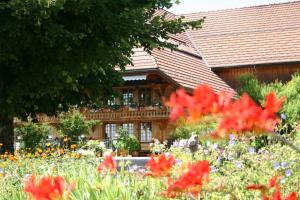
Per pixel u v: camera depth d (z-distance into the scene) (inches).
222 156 342.6
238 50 1694.1
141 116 1318.9
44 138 1060.5
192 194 138.2
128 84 1333.7
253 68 1647.4
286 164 303.3
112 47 710.5
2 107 719.1
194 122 93.7
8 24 648.4
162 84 1298.0
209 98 93.4
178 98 93.5
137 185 264.4
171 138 1277.1
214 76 1598.2
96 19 679.7
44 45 689.6
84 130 1118.4
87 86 804.6
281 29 1732.3
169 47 762.8
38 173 410.3
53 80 692.1
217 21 1833.2
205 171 126.5
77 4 638.5
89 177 282.7
